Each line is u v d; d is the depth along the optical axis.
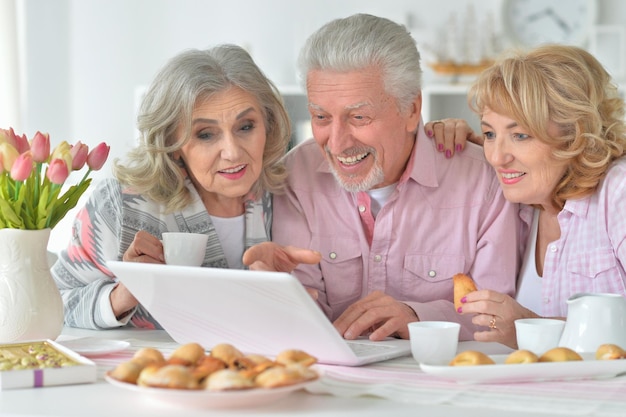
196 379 1.30
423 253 2.23
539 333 1.63
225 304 1.56
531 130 1.99
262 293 1.47
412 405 1.34
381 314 1.89
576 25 4.97
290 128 2.21
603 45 4.95
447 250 2.23
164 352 1.77
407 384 1.45
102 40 5.56
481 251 2.22
